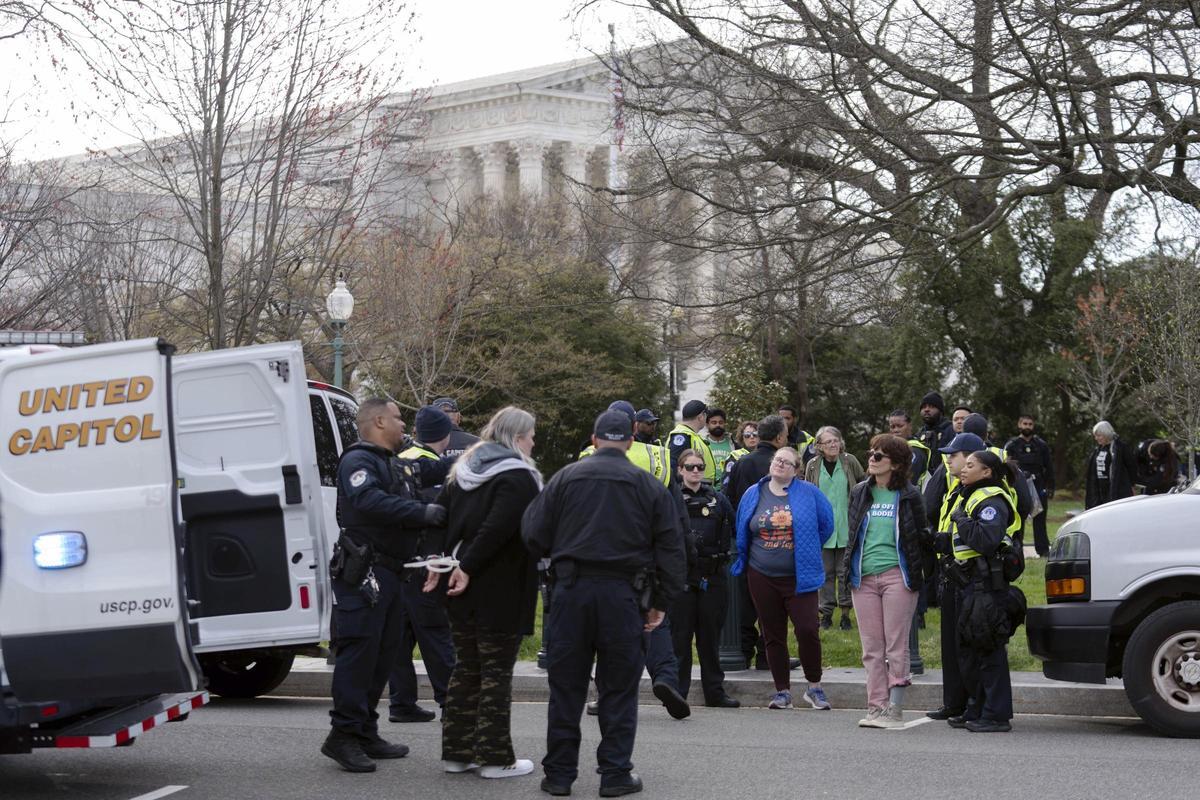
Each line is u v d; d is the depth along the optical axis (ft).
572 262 132.98
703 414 45.27
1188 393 119.85
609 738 25.32
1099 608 32.37
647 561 25.40
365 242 101.71
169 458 23.82
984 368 153.17
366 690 27.86
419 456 33.76
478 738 26.84
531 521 25.67
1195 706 31.58
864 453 167.12
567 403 136.98
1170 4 52.65
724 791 25.50
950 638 34.12
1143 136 55.16
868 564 33.78
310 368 107.55
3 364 24.36
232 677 40.27
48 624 23.76
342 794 25.45
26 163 92.22
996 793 25.11
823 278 61.82
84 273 72.74
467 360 121.29
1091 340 141.59
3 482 24.12
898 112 58.90
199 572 35.68
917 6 56.29
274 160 73.10
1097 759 28.53
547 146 249.96
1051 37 52.65
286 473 35.78
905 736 32.07
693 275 89.61
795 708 37.76
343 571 27.73
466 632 27.02
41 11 54.13
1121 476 68.39
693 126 61.16
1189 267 120.98
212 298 70.79
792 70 59.00
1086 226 146.20
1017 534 32.58
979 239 63.36
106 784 26.66
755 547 36.86
